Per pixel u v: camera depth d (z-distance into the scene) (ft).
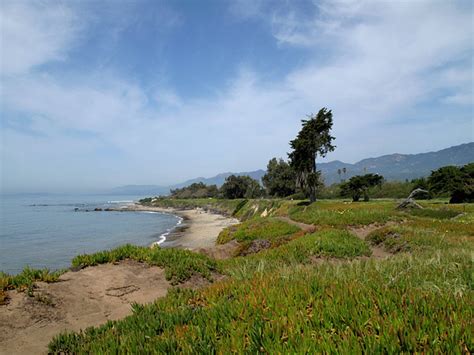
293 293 18.35
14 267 88.94
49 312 25.18
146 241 145.69
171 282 34.19
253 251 73.26
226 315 16.66
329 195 300.20
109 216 323.98
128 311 27.73
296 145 185.26
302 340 12.42
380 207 130.41
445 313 13.55
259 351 12.39
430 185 169.58
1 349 20.06
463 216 94.79
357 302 15.69
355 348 11.09
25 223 231.71
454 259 30.40
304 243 56.80
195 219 287.28
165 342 14.03
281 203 215.92
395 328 12.25
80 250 119.44
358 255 52.29
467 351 10.67
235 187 409.49
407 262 29.27
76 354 17.03
